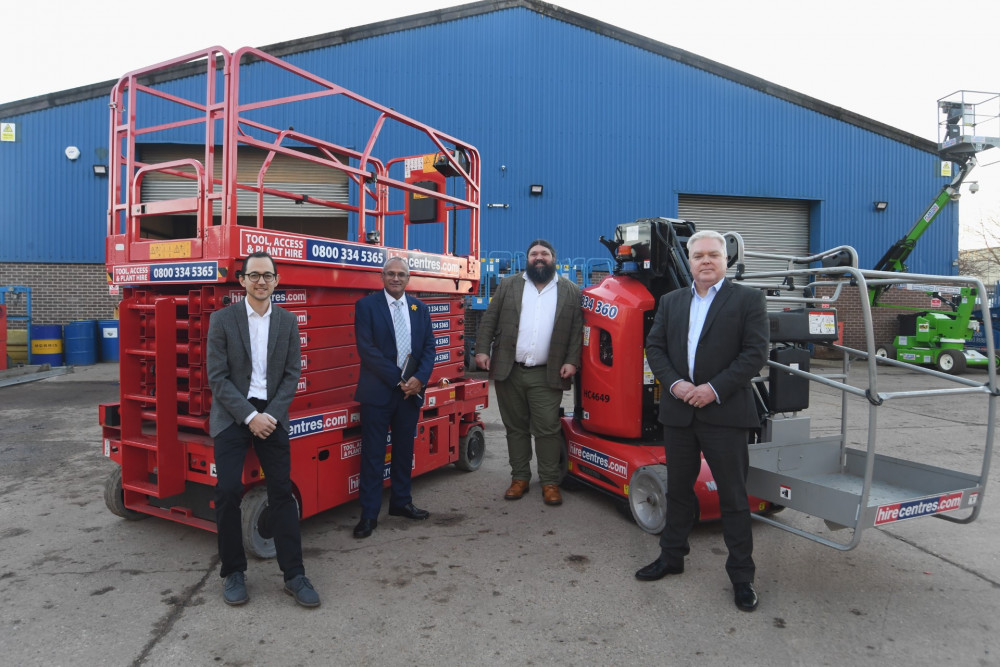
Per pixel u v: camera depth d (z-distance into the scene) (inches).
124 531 151.3
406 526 157.8
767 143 599.2
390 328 152.9
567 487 191.6
